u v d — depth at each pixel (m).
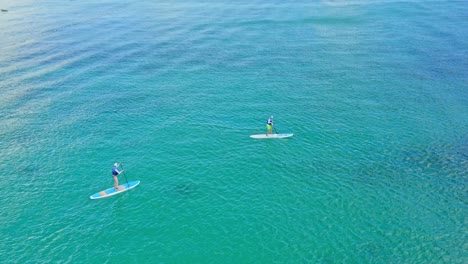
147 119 61.03
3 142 54.50
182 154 51.00
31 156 51.12
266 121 59.34
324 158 49.16
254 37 109.25
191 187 44.28
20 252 35.19
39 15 146.12
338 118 59.72
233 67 84.69
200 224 38.50
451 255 33.72
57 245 36.03
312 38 106.81
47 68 84.75
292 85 73.62
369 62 85.44
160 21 132.50
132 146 53.16
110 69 84.25
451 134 53.88
